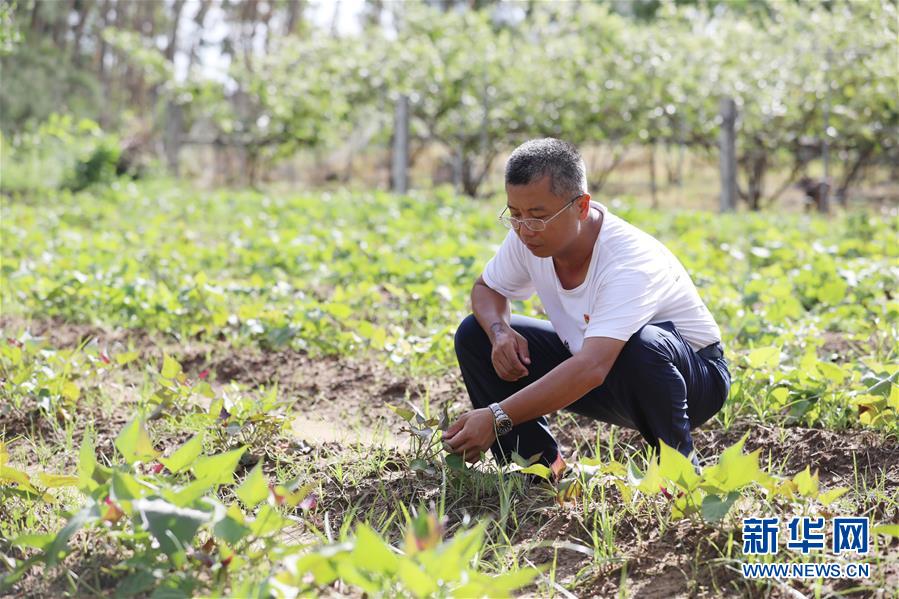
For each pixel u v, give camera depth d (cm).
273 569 216
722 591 233
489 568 254
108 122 2305
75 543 256
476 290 317
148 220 1023
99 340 520
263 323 506
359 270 661
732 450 241
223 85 1566
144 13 2877
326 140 1584
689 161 1967
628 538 264
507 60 1407
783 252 689
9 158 1384
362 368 465
